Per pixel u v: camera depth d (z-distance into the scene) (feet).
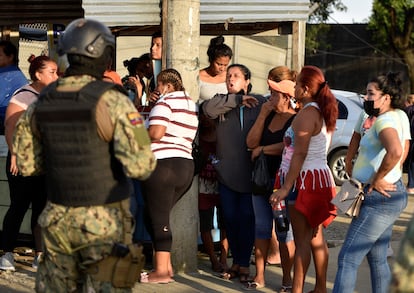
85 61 12.64
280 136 19.12
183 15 20.17
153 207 19.17
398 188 16.06
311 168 17.13
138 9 20.81
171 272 19.99
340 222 29.94
